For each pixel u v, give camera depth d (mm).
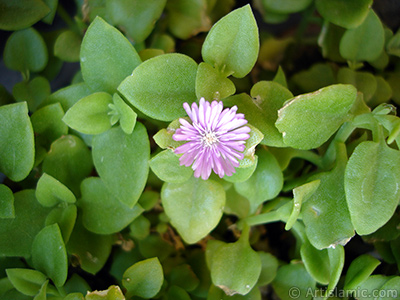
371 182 65
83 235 81
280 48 107
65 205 78
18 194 79
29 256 77
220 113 64
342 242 66
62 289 73
